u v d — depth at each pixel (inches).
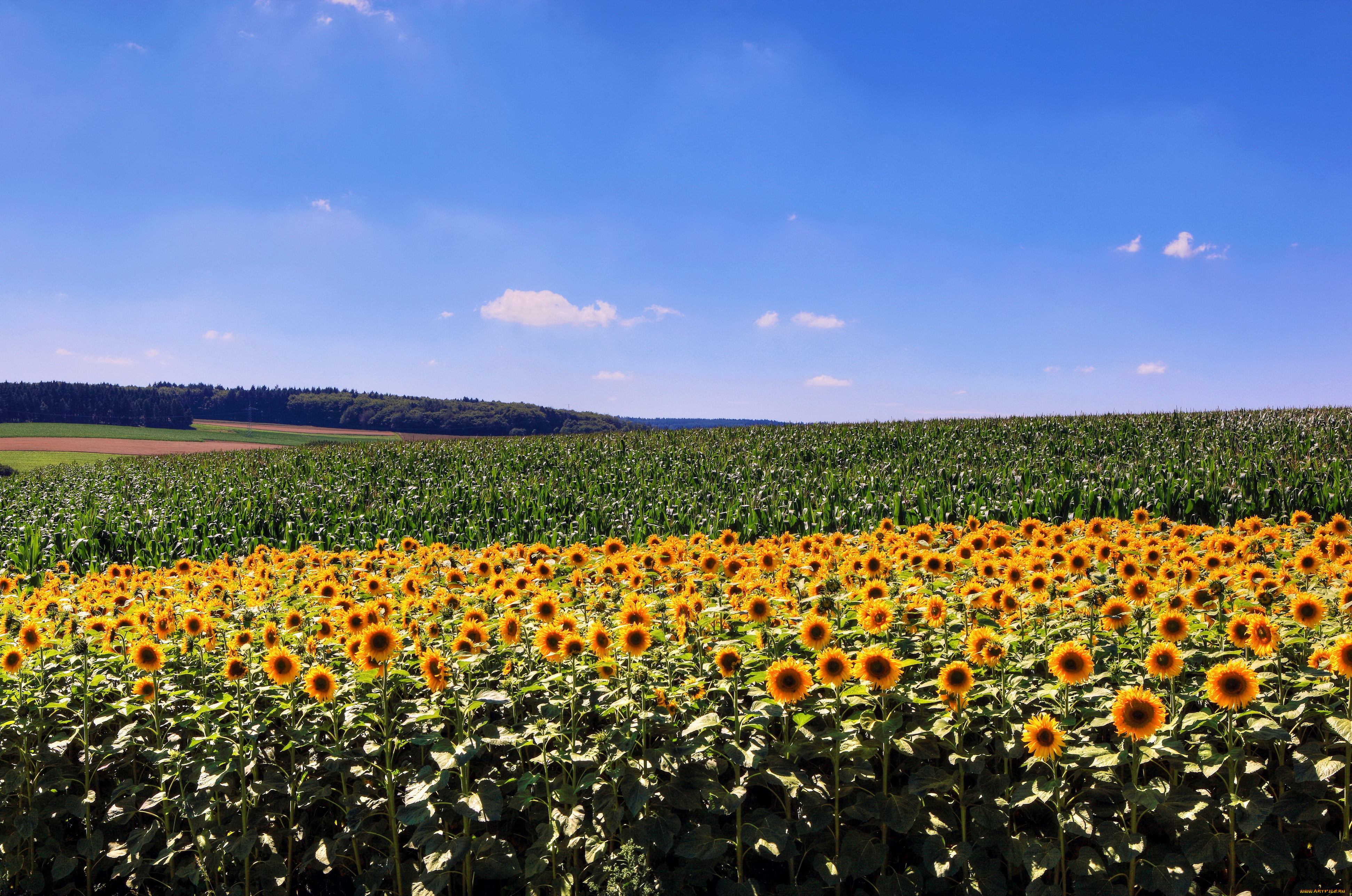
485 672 209.9
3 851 193.8
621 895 154.0
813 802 170.1
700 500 700.7
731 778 178.4
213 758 188.4
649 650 211.9
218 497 837.2
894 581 257.1
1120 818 162.4
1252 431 980.6
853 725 172.6
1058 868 157.9
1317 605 187.6
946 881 162.9
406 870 179.2
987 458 888.3
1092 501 579.2
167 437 4072.3
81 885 202.5
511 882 180.9
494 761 197.2
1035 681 191.3
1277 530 335.3
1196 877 155.5
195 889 189.6
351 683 207.0
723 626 227.1
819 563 247.3
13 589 343.0
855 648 214.1
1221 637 203.9
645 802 161.9
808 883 167.0
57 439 3752.5
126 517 719.7
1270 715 163.6
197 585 298.2
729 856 178.1
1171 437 993.5
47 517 796.6
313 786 190.2
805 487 699.4
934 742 181.0
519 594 241.4
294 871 195.3
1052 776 167.3
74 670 224.8
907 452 1001.5
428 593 289.4
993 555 259.8
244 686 206.1
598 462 1039.6
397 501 810.8
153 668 198.5
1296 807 155.3
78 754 214.4
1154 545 281.9
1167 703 178.5
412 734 193.6
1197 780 171.5
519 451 1178.6
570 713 194.1
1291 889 156.1
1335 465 606.5
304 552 389.7
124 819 196.5
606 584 264.7
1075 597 219.3
